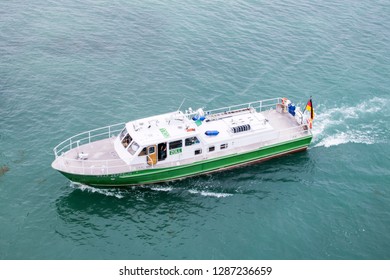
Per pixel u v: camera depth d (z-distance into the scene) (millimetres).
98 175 44312
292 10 83500
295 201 45906
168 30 75125
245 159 49719
